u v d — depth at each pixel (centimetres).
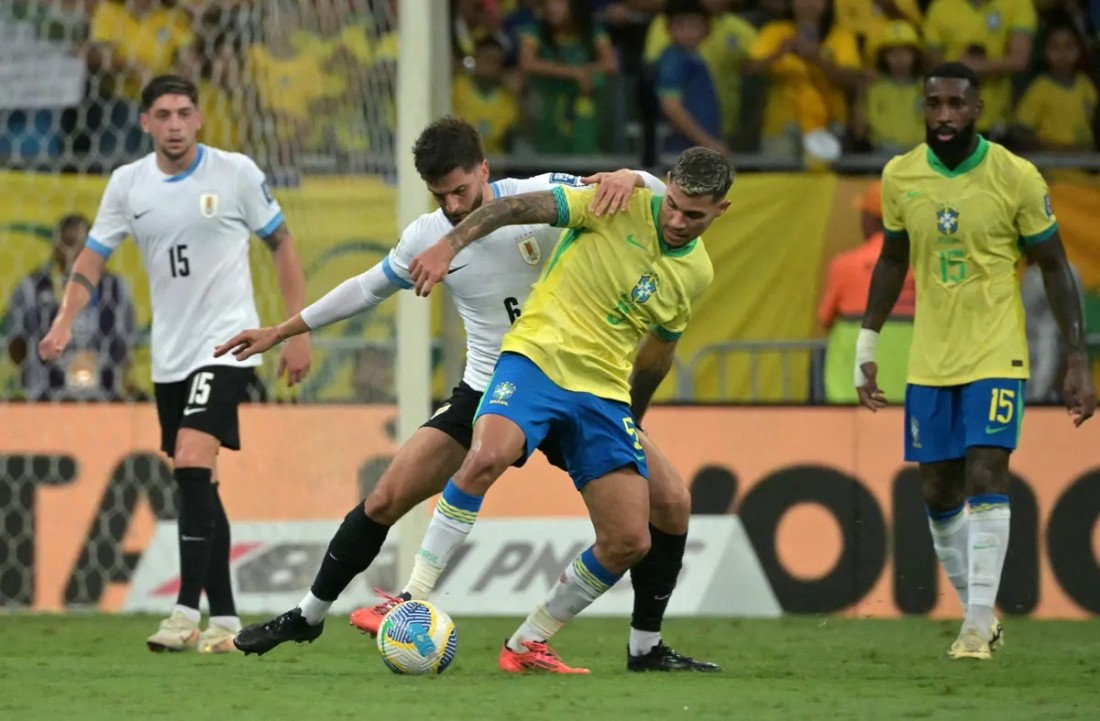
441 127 1742
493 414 1730
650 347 1842
